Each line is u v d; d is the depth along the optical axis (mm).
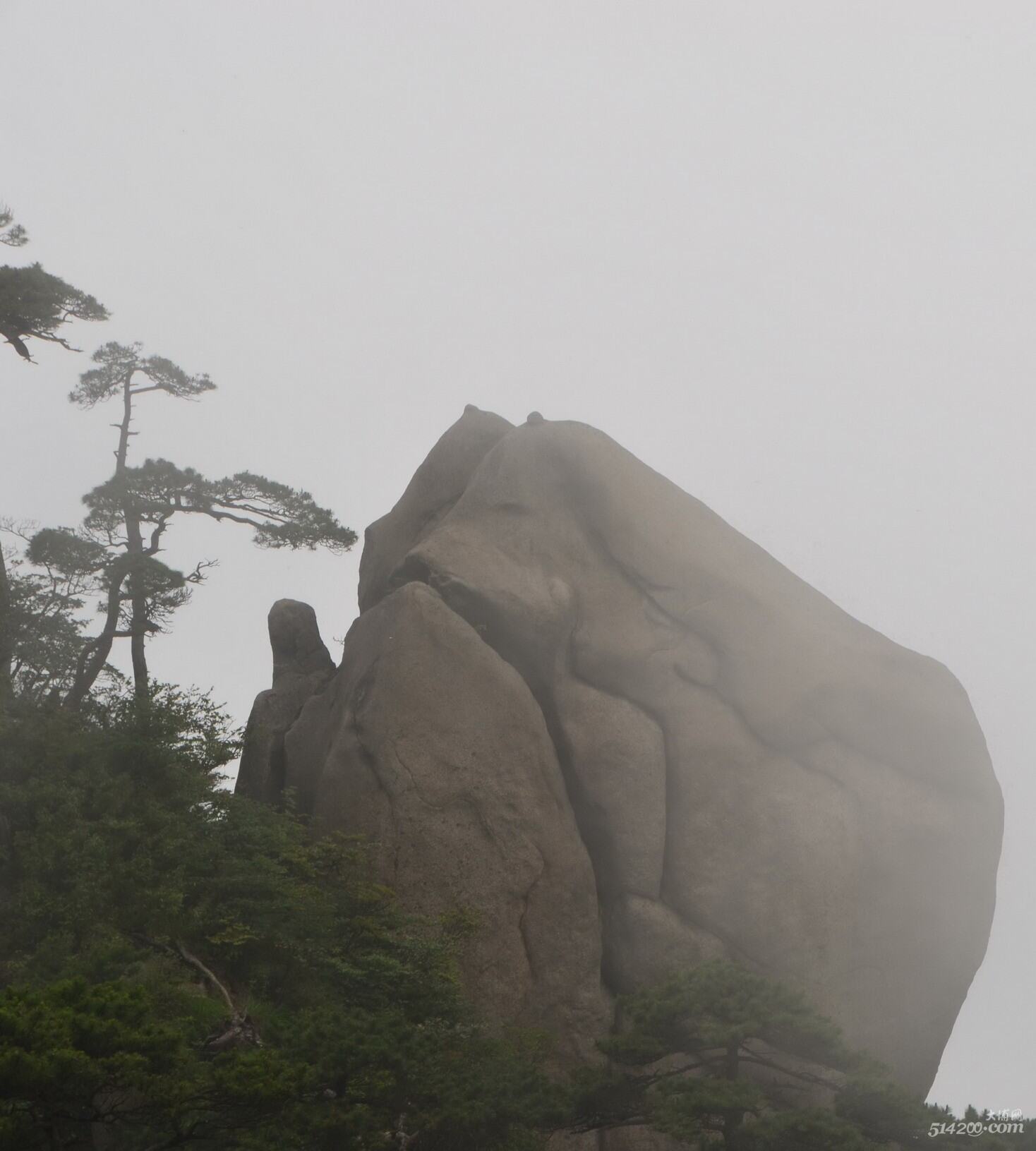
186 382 47188
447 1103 23797
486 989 36250
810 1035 25844
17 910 26812
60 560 40438
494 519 42594
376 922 32500
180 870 28922
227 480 45281
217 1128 19250
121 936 26156
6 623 36469
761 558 42812
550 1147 35344
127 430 47000
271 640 45531
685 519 42312
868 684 41031
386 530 46812
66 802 29281
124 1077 17375
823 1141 24469
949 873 40188
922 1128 25078
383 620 40344
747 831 39219
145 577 41625
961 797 41188
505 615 40469
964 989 40188
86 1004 17859
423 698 38594
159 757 32188
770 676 40594
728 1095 24906
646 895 38688
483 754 38250
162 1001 25234
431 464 47094
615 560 41625
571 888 37781
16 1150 17516
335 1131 21844
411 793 37719
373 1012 30031
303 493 46031
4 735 31141
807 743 40562
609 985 38125
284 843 34062
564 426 43375
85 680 41125
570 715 40000
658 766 39562
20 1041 16688
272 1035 23484
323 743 41156
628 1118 27000
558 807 38500
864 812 39969
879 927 39312
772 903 38656
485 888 37188
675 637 40875
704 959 38000
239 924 29641
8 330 35312
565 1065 36250
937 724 41250
